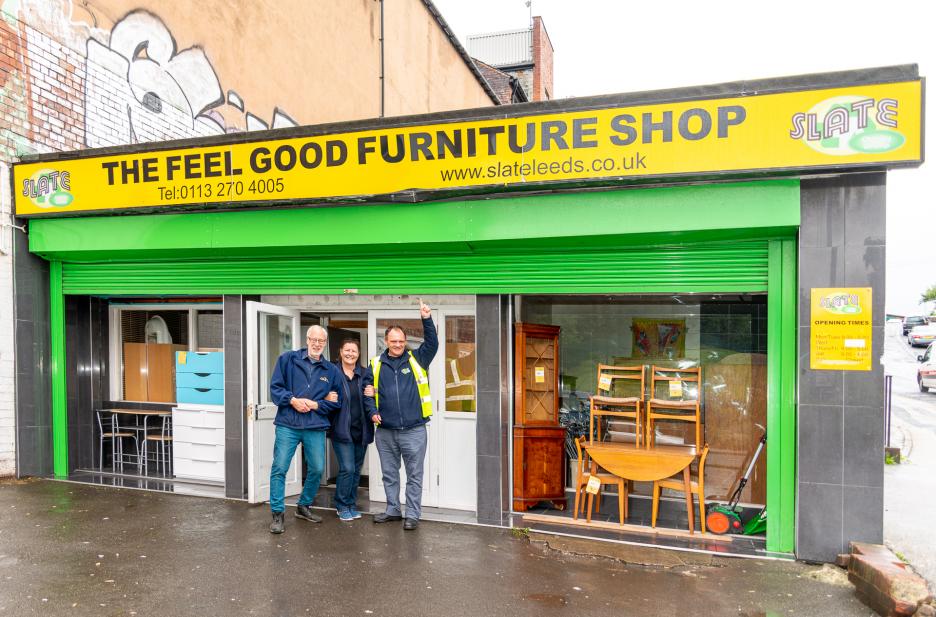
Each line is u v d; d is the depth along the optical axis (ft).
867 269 15.24
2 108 20.71
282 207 19.60
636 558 15.64
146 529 16.90
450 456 20.18
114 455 24.25
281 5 33.06
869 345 15.19
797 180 15.62
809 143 14.98
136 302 24.81
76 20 22.48
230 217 20.17
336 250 19.69
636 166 16.14
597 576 14.44
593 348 23.84
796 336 16.22
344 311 22.11
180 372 23.61
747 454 21.77
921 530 17.99
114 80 23.88
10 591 12.64
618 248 18.02
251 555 15.15
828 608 12.92
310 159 18.85
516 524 18.22
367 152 18.31
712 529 17.58
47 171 21.38
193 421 22.99
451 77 55.72
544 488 20.12
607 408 22.91
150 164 20.35
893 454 28.66
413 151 17.90
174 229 20.68
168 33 26.22
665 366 23.04
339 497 18.34
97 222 21.44
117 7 23.97
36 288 22.65
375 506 20.06
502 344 19.10
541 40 76.43
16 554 14.69
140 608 12.09
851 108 14.74
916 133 14.43
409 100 47.52
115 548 15.33
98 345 24.75
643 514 19.92
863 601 13.26
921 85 14.37
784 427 16.24
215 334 24.77
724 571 14.88
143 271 22.27
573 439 22.35
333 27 37.83
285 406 17.35
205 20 28.09
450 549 15.99
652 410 20.34
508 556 15.61
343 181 18.61
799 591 13.74
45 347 22.97
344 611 12.28
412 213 18.53
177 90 26.63
